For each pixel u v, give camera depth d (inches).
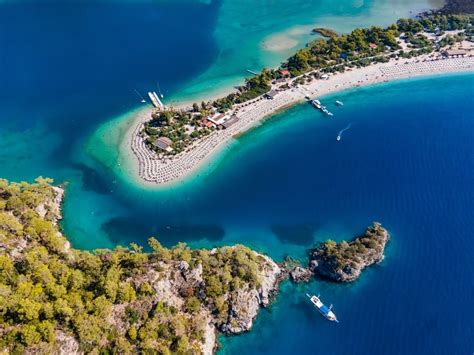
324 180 7805.1
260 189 7647.6
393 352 5378.9
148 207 7342.5
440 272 6269.7
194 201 7445.9
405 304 5876.0
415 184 7691.9
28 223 5969.5
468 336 5536.4
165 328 5098.4
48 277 5022.1
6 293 4692.4
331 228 6973.4
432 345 5442.9
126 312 5068.9
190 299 5447.8
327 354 5378.9
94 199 7475.4
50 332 4534.9
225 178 7849.4
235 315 5531.5
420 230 6879.9
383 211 7214.6
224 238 6850.4
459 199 7401.6
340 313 5792.3
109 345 4857.3
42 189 6948.8
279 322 5708.7
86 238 6815.9
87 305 4921.3
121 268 5462.6
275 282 6131.9
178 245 6087.6
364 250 6274.6
